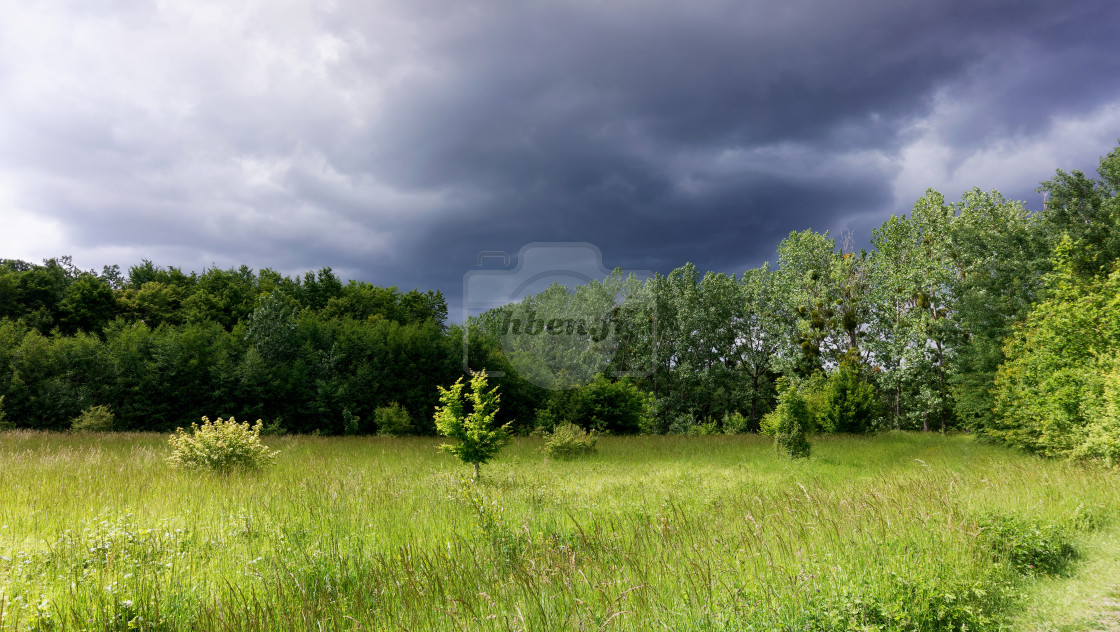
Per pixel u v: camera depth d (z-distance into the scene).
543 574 5.06
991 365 20.92
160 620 4.32
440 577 5.19
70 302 38.72
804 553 5.29
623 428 24.38
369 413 28.59
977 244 26.77
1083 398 13.00
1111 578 5.36
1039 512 7.17
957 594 4.50
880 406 26.22
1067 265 16.45
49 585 4.88
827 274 35.22
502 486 10.87
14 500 8.16
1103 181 24.30
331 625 4.30
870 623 4.04
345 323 33.00
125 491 9.01
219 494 9.10
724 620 4.02
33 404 23.94
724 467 14.47
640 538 6.49
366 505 8.60
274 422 26.47
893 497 7.86
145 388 25.88
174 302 44.06
